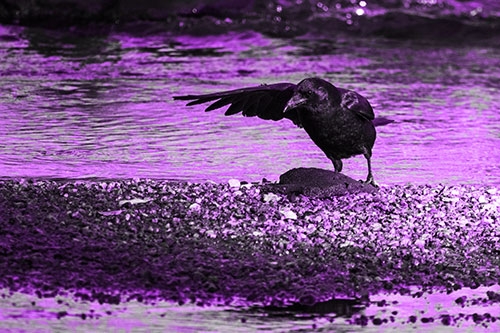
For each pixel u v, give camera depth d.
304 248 11.66
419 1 42.84
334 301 10.15
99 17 35.25
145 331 9.02
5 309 9.31
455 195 14.29
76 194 13.30
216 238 11.85
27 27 34.31
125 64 28.11
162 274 10.53
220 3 37.03
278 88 13.55
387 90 25.03
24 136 18.14
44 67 26.91
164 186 13.97
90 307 9.52
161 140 18.28
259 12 37.72
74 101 22.16
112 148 17.44
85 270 10.45
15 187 13.47
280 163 16.64
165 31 34.72
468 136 19.48
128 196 13.33
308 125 13.44
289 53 31.45
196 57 30.02
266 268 10.89
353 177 15.77
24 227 11.61
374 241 12.04
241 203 13.36
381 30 37.34
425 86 25.91
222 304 9.87
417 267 11.27
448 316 9.82
